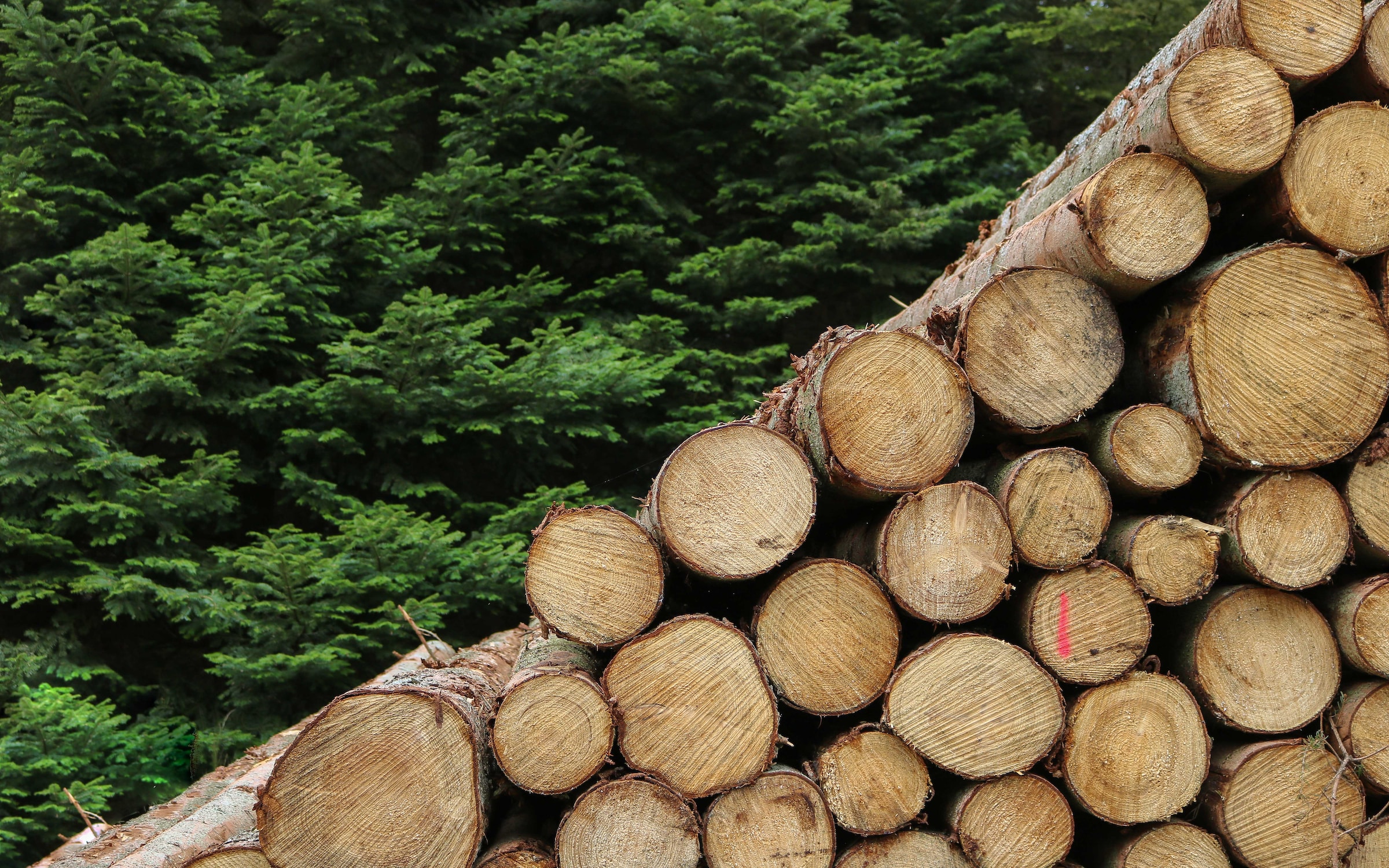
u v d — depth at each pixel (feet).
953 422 8.51
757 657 8.21
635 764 8.10
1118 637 8.55
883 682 8.46
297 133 27.20
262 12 33.76
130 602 20.38
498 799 9.14
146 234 23.21
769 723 8.17
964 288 12.59
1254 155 8.51
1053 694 8.47
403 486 24.48
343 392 23.26
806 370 9.53
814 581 8.45
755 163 32.14
